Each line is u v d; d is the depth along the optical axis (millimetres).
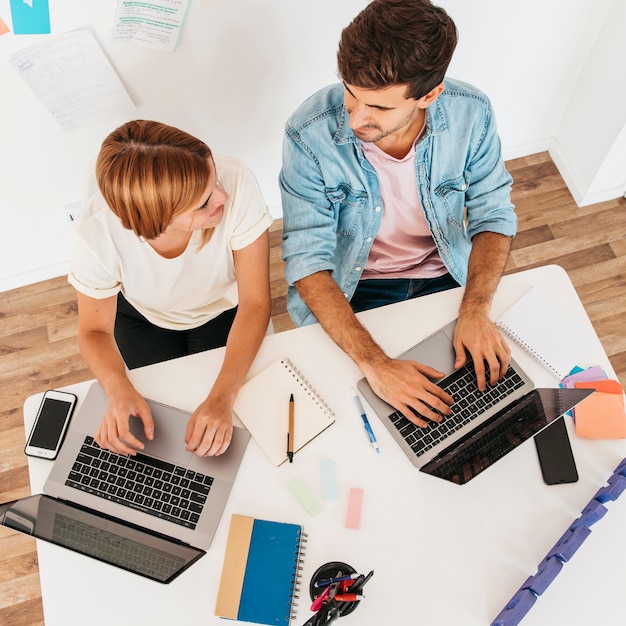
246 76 1668
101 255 1207
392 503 1118
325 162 1331
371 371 1199
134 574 1041
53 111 1578
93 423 1185
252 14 1507
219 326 1513
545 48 1889
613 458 1144
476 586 1062
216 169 1233
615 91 1864
